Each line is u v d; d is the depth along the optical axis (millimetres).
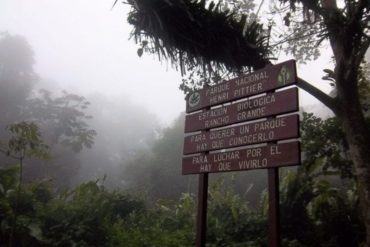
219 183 11617
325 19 5676
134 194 12008
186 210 11078
